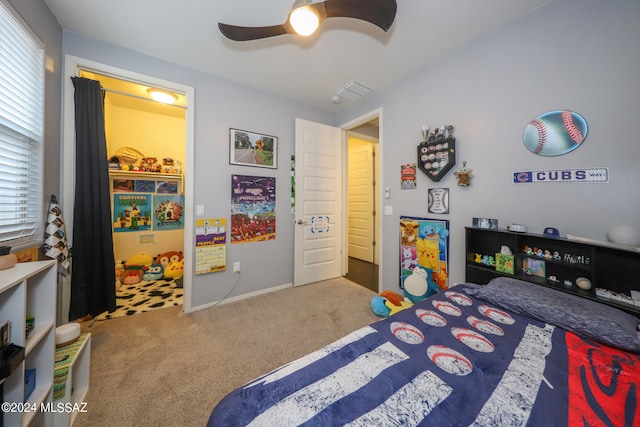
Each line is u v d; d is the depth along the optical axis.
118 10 1.57
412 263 2.33
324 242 3.16
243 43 1.90
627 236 1.16
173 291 2.71
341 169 3.32
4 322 0.84
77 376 1.25
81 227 1.75
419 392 0.72
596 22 1.31
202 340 1.76
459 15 1.59
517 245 1.55
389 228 2.56
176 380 1.36
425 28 1.72
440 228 2.09
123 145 3.15
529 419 0.63
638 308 1.12
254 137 2.61
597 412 0.65
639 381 0.76
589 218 1.34
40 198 1.47
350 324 2.00
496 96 1.72
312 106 3.09
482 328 1.11
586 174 1.34
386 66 2.20
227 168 2.45
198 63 2.17
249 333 1.86
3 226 1.19
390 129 2.54
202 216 2.31
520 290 1.32
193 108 2.23
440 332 1.07
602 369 0.82
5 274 0.90
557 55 1.44
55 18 1.63
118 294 2.62
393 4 1.27
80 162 1.76
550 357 0.90
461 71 1.93
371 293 2.71
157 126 3.38
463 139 1.92
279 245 2.84
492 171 1.75
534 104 1.54
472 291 1.50
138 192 3.26
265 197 2.71
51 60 1.58
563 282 1.42
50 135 1.58
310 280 3.04
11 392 0.85
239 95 2.50
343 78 2.40
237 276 2.53
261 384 0.76
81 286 1.74
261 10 1.58
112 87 2.47
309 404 0.67
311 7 1.27
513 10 1.55
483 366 0.84
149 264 3.12
